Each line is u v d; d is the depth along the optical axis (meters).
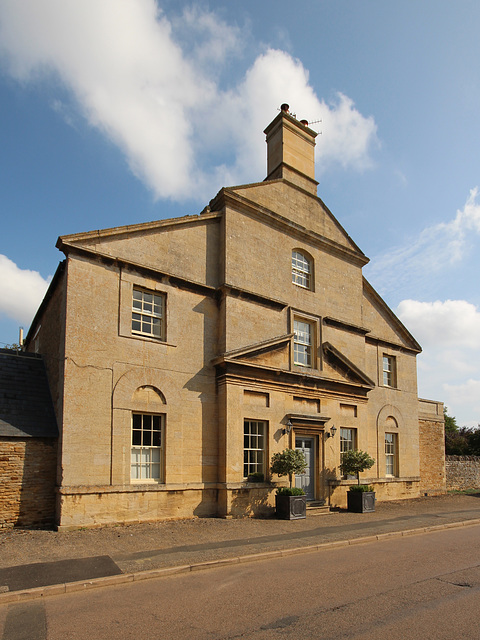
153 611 6.57
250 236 17.12
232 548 10.28
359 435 19.42
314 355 18.58
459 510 17.91
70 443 12.16
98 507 12.34
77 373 12.60
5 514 11.65
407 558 9.84
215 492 14.74
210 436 14.99
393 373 23.03
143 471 13.60
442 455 25.02
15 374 14.12
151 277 14.62
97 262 13.55
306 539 11.50
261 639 5.59
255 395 15.98
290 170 19.55
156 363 14.20
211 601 6.97
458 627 5.93
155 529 12.29
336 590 7.48
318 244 19.67
